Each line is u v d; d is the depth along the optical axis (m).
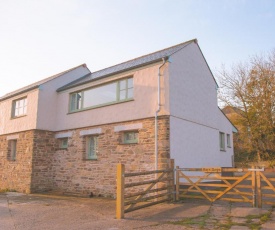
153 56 12.23
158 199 8.81
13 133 15.34
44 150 13.79
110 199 10.47
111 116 11.45
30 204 9.47
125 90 11.28
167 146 9.36
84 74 16.50
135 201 7.32
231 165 15.56
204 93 12.56
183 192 8.78
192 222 6.00
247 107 24.33
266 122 22.16
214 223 5.86
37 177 13.36
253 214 6.53
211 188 11.07
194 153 10.88
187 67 11.34
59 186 13.34
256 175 7.36
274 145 22.48
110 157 11.18
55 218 6.99
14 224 6.38
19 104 15.62
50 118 14.20
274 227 5.41
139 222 6.20
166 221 6.20
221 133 14.88
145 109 10.27
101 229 5.68
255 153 24.30
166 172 8.72
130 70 11.06
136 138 10.69
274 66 22.77
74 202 9.86
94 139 12.45
